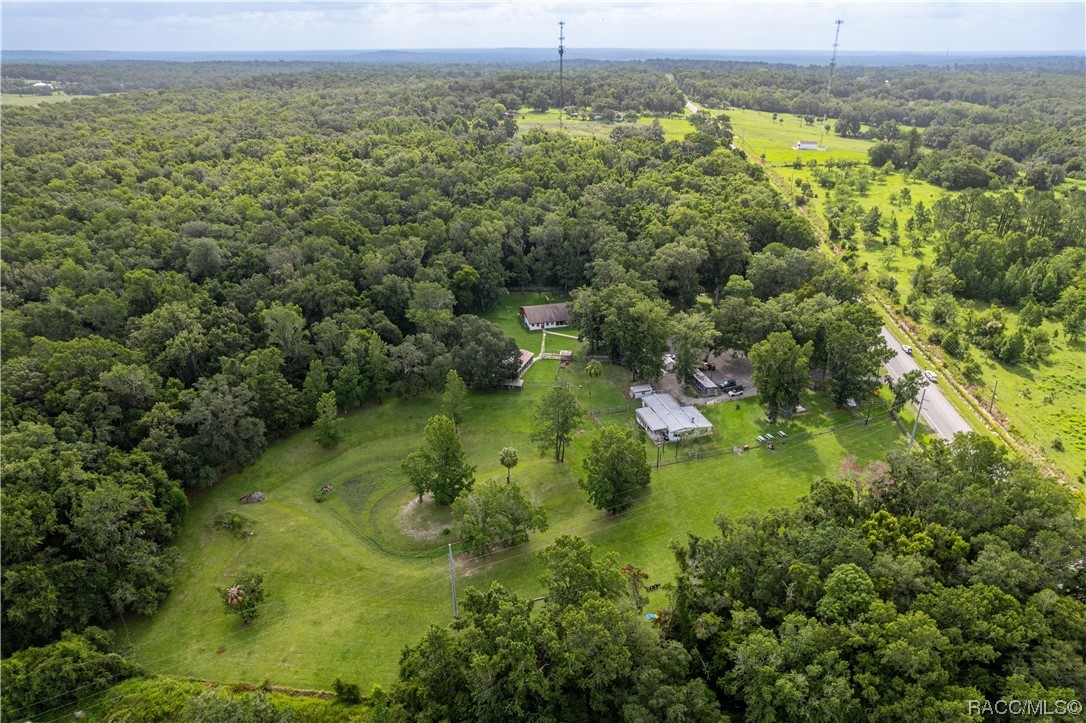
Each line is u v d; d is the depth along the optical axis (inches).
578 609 2042.3
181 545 2965.1
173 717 2133.4
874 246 6899.6
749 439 3846.0
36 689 2080.5
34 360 3353.8
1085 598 2166.6
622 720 1952.5
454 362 4291.3
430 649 2006.6
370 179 6633.9
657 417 3971.5
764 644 1956.2
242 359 3858.3
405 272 5211.6
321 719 2138.3
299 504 3292.3
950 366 4534.9
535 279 6205.7
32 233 4699.8
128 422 3287.4
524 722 1923.0
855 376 3949.3
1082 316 4788.4
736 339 4503.0
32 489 2610.7
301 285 4461.1
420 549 2992.1
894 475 2728.8
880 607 1989.4
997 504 2444.6
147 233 4874.5
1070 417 3909.9
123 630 2516.0
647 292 4879.4
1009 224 6560.0
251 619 2568.9
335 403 3772.1
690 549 2551.7
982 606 2000.5
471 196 6628.9
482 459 3698.3
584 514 3243.1
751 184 7258.9
